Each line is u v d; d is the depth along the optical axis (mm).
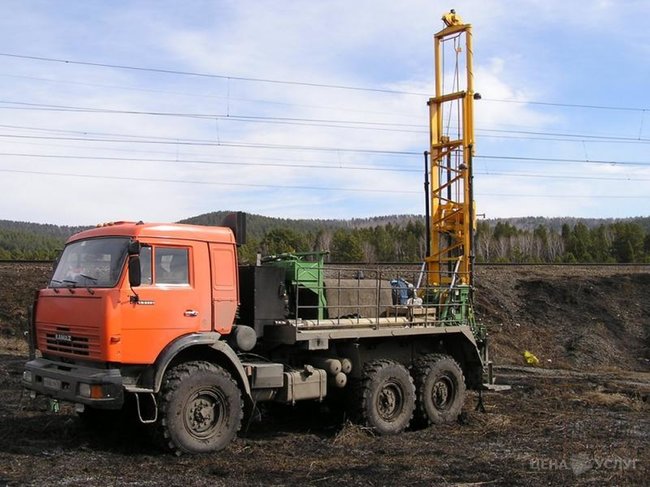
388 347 9891
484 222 76562
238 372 7809
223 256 7949
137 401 6988
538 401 12156
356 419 9125
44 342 7863
